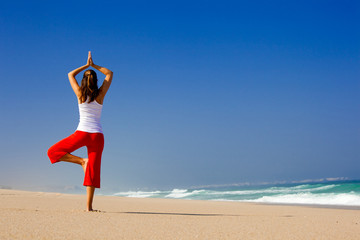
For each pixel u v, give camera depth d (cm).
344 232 379
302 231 378
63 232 322
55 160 522
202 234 340
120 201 1076
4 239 281
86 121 522
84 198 1159
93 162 525
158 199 1552
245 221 460
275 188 3177
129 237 311
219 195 2633
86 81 523
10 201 785
